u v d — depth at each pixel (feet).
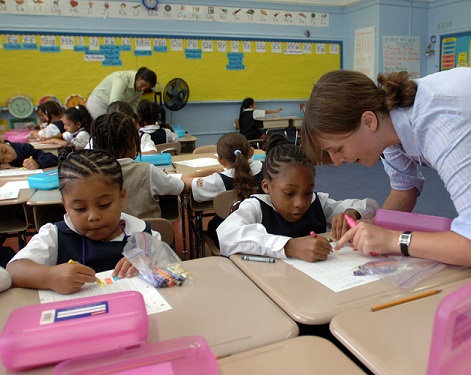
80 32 17.29
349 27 21.56
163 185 6.55
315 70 21.53
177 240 9.90
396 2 19.94
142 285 3.03
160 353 2.05
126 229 4.00
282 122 19.74
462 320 1.71
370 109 3.08
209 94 19.70
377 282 2.95
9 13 16.37
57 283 2.93
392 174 4.33
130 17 17.85
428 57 21.21
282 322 2.48
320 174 16.98
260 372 2.03
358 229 3.34
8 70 16.74
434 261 3.25
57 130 14.53
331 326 2.36
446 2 19.84
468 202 2.78
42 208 6.72
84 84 17.74
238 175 6.72
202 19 18.93
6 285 3.00
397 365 1.99
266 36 20.13
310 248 3.38
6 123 17.04
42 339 2.07
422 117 2.94
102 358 2.04
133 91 15.69
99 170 3.62
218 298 2.80
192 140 14.76
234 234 3.71
